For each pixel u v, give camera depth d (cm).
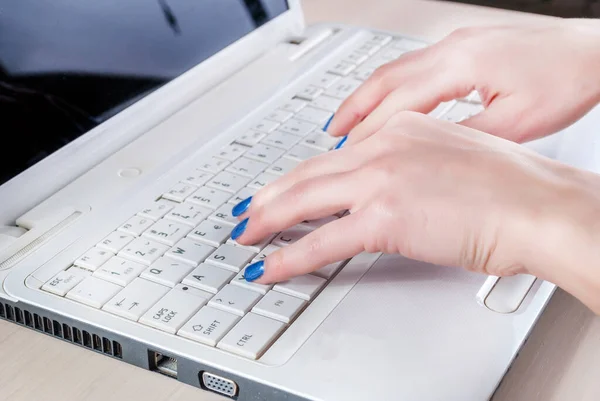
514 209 44
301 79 75
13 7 56
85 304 46
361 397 40
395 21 91
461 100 70
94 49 62
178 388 43
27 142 56
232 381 42
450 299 47
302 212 49
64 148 58
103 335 45
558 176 47
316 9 95
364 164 49
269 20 82
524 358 46
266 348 43
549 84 61
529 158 49
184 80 70
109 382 44
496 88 61
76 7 61
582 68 61
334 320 45
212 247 51
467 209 45
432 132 51
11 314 48
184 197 56
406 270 49
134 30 66
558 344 47
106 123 62
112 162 61
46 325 47
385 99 62
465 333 44
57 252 50
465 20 91
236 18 78
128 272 48
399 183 47
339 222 47
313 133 66
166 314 45
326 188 49
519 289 48
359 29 86
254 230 50
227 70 75
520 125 61
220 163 61
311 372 41
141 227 53
